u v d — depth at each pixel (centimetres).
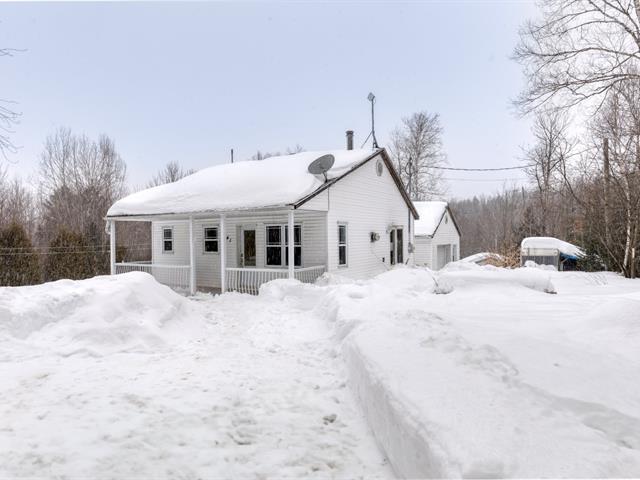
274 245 1477
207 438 381
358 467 341
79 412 432
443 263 2753
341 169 1418
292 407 457
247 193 1330
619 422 312
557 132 3111
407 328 554
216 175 1586
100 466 329
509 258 2289
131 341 712
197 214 1390
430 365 417
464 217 6719
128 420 412
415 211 2009
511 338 491
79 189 3378
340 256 1460
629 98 1448
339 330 695
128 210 1539
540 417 310
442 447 275
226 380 538
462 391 353
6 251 1780
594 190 1733
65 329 712
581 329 565
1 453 346
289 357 649
